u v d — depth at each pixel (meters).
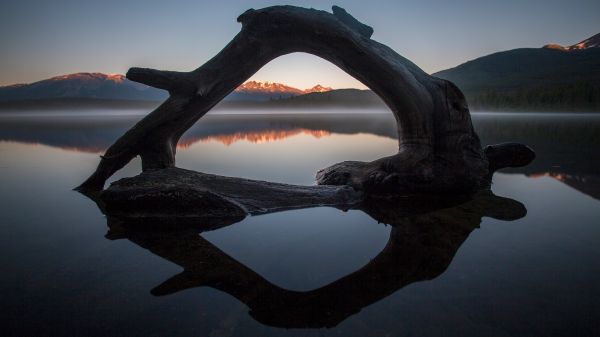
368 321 2.12
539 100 100.12
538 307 2.26
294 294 2.47
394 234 3.81
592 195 5.56
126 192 4.68
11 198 5.64
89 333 2.02
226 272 2.86
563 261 2.98
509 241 3.50
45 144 15.13
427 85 5.87
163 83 5.90
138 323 2.12
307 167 8.49
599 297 2.37
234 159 9.92
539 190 5.98
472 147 5.81
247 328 2.06
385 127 28.47
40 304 2.35
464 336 1.96
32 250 3.36
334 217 4.55
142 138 6.11
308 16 5.78
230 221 4.40
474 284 2.58
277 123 38.00
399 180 5.64
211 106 6.61
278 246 3.48
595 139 14.91
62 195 5.86
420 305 2.30
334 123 37.22
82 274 2.83
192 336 1.99
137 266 2.98
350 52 5.75
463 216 4.46
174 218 4.53
